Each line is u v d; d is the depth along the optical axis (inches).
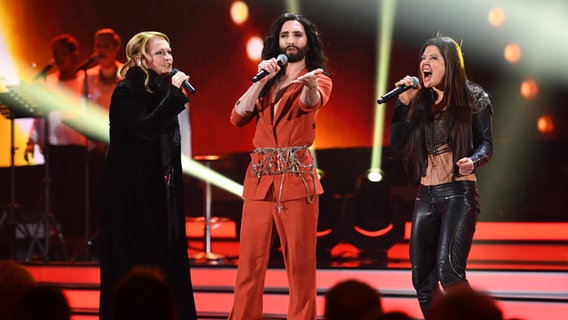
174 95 345.7
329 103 880.9
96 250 687.1
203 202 703.1
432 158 362.3
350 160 654.5
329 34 877.8
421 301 366.6
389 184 631.2
